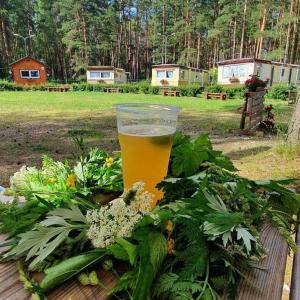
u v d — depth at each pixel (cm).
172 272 68
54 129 920
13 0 5603
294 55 4425
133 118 102
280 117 1322
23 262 74
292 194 104
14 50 5856
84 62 5531
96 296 66
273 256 85
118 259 71
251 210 94
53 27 5869
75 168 122
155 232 69
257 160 514
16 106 1666
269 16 4822
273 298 69
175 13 5844
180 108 106
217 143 726
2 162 534
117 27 6025
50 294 65
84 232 77
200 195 80
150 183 102
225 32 5312
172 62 5975
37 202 88
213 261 68
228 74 3409
